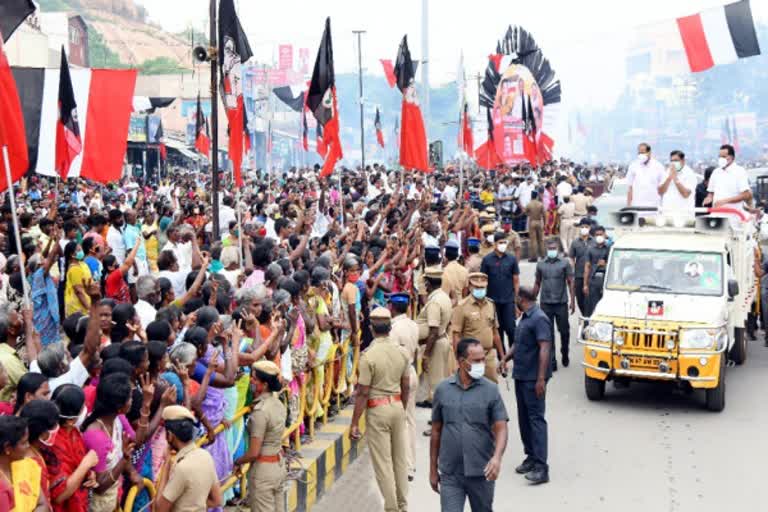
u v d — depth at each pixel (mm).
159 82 72000
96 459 5727
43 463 5367
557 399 13914
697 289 13812
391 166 66188
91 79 12133
